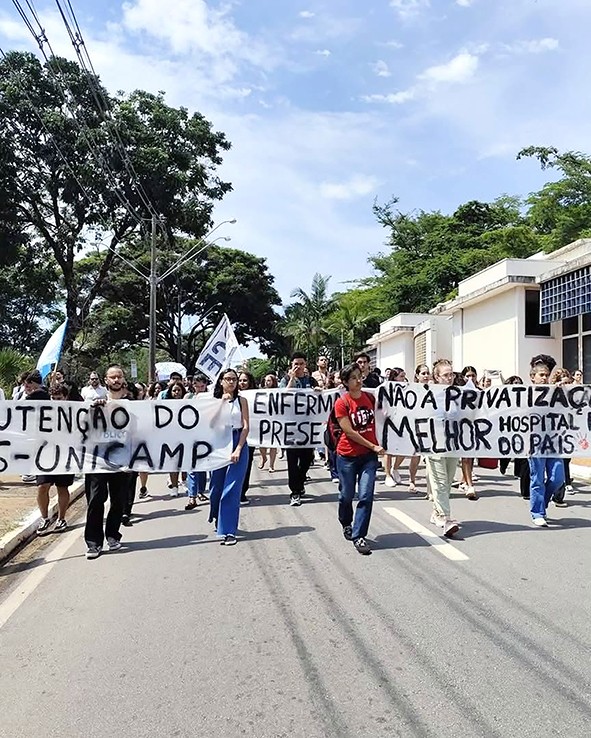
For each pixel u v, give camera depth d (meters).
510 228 44.84
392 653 4.20
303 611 4.97
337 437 6.80
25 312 51.06
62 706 3.65
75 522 8.63
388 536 7.17
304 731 3.32
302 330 50.03
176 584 5.71
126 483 7.52
